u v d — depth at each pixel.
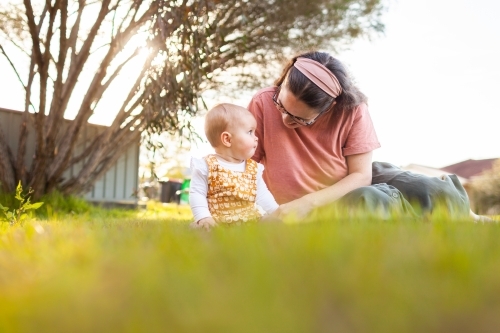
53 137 7.29
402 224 1.64
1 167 7.65
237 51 8.05
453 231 1.29
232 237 1.18
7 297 0.63
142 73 7.25
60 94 7.12
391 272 0.67
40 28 7.66
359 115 2.99
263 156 3.13
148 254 0.94
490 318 0.45
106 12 6.70
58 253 1.07
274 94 2.98
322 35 8.27
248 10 7.56
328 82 2.64
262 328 0.43
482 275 0.64
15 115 9.06
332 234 1.08
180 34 5.97
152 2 6.22
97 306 0.54
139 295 0.59
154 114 6.41
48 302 0.59
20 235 1.79
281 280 0.63
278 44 8.23
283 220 2.25
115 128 8.16
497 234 1.33
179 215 8.89
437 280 0.63
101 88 7.56
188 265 0.80
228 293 0.56
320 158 2.96
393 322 0.44
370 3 8.19
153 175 7.21
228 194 2.87
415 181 2.86
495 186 18.58
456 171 29.77
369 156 3.00
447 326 0.43
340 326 0.44
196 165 2.88
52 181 7.75
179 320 0.46
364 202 2.42
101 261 0.88
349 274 0.63
